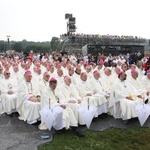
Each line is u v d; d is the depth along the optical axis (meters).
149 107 7.69
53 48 72.12
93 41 48.19
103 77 10.51
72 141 6.30
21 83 8.35
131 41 47.94
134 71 9.62
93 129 7.27
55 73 12.45
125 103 7.88
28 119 7.68
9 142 6.23
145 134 6.89
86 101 8.27
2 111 8.77
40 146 5.97
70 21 61.88
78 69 11.19
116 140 6.40
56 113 6.71
